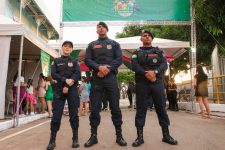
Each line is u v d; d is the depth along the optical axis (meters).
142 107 5.04
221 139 5.41
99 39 5.13
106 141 5.29
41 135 6.16
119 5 13.25
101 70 4.78
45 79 10.73
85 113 11.80
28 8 14.95
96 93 4.96
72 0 13.28
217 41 13.32
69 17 13.22
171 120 8.84
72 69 4.91
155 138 5.53
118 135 4.97
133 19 13.19
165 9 13.20
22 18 14.55
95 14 13.22
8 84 11.05
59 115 4.81
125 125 7.66
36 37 8.60
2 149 4.76
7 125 7.23
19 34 7.73
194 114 11.39
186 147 4.71
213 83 12.91
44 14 16.05
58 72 4.90
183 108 15.09
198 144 4.94
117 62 4.95
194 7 12.55
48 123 8.59
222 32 12.62
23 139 5.67
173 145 4.87
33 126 7.79
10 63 12.46
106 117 10.38
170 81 14.46
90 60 4.98
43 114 10.59
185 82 16.45
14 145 5.07
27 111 9.73
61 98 4.85
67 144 5.10
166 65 5.06
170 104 14.45
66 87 4.73
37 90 11.73
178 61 19.30
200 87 9.62
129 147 4.75
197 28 14.09
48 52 9.84
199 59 17.03
